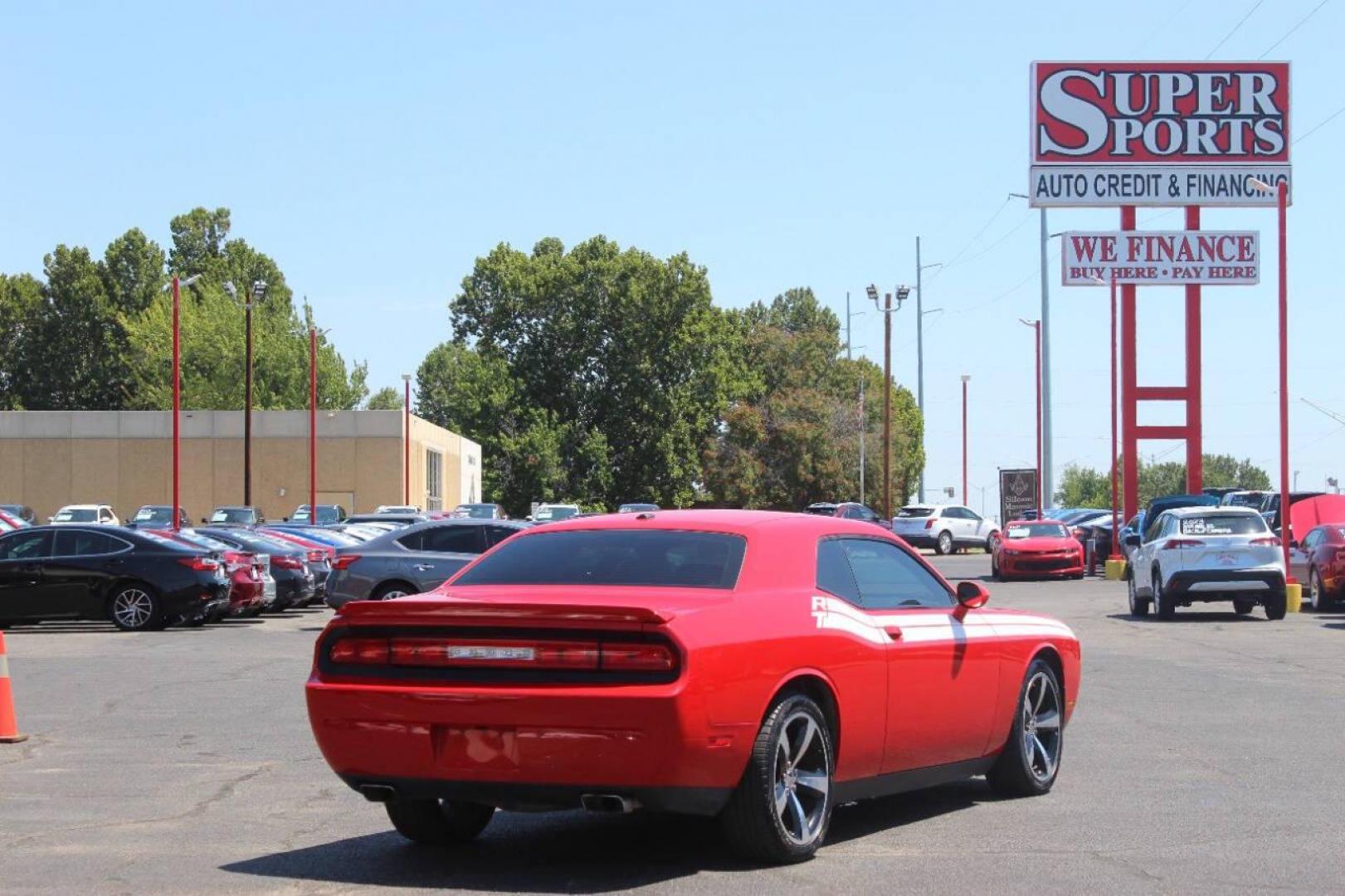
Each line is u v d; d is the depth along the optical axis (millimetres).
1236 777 10656
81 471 77500
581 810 9477
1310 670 18703
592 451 103000
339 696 7480
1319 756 11641
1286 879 7430
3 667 12625
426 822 8156
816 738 7848
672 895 7113
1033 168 52188
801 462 102250
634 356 105438
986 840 8422
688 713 6965
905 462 105688
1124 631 25688
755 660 7367
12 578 25328
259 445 77688
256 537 30766
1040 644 9961
